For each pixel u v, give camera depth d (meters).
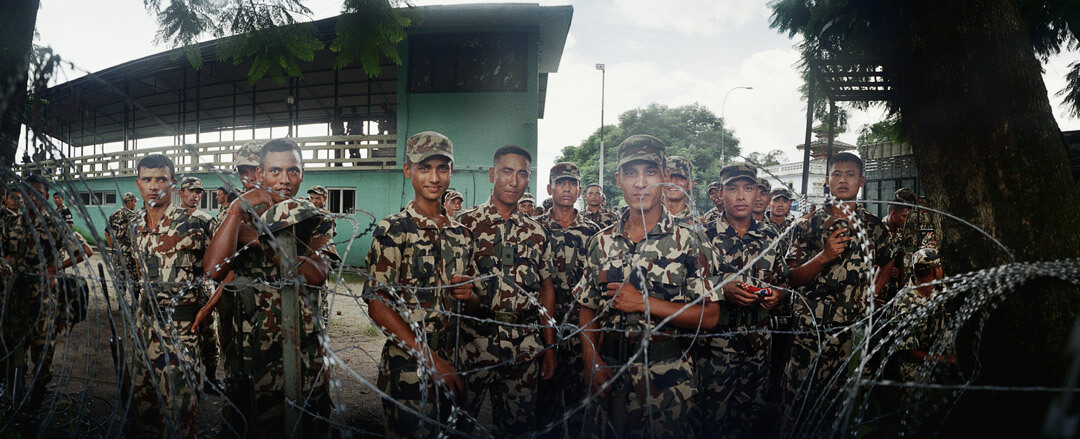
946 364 2.16
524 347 2.72
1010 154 1.92
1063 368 1.72
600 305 2.34
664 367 2.22
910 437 2.13
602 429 2.30
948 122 2.05
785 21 4.03
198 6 3.07
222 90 15.62
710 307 2.23
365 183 12.94
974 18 1.99
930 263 2.93
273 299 2.29
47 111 1.28
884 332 2.70
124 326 1.69
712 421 2.83
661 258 2.28
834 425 1.66
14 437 2.01
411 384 2.04
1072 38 3.50
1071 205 1.88
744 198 2.95
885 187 10.91
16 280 2.71
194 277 2.95
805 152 4.36
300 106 17.72
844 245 2.83
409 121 12.62
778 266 2.86
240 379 2.26
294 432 1.96
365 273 2.00
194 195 3.87
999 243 1.77
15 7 1.98
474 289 2.47
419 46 12.62
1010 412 1.85
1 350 2.64
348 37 3.07
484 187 12.44
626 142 2.40
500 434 2.76
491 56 12.50
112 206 15.00
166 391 2.37
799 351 2.89
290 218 2.02
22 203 1.67
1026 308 1.81
